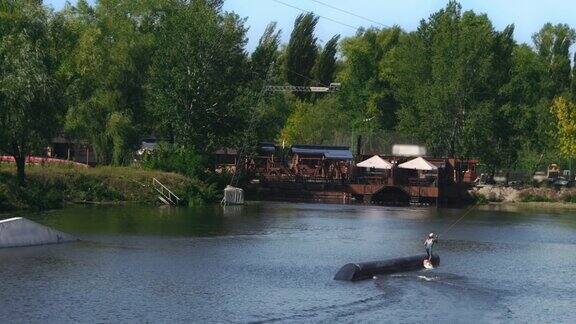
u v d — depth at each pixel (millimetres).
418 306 32219
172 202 83062
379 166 106000
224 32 99562
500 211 98562
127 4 109875
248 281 36469
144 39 103625
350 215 80375
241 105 100375
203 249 47094
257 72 108875
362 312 30672
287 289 34781
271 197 104000
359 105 159625
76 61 90188
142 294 32375
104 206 76125
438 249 52344
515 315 31578
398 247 52188
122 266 39031
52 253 42031
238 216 72625
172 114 97688
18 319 27266
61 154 117375
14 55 64250
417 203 106188
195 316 28953
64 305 29672
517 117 127312
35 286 32906
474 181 116812
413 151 121375
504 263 46469
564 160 149125
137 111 104188
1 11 68000
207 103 98625
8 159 88125
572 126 132125
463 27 130000
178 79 96938
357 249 50344
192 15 99188
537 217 88812
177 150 94312
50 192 72875
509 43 142750
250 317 29156
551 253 52781
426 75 133750
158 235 53188
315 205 95000
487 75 122250
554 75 165875
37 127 65125
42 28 68188
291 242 53000
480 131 122000
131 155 97250
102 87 98750
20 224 44594
